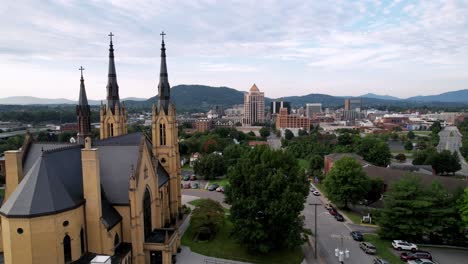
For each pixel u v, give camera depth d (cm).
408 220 6406
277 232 5950
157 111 7462
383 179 8844
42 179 4316
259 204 5875
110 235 4778
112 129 8006
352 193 8338
